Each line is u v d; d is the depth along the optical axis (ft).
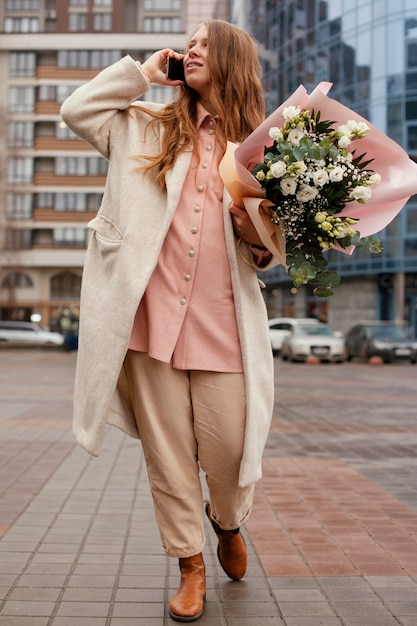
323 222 7.61
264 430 8.60
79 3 175.94
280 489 15.81
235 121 8.47
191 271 8.34
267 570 10.29
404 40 110.42
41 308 173.58
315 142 7.95
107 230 8.51
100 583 9.69
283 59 130.93
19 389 43.01
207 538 12.30
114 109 8.59
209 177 8.45
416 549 11.35
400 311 110.01
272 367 8.83
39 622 8.26
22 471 17.66
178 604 8.39
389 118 111.96
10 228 145.59
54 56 172.96
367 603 9.00
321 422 28.25
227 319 8.40
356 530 12.46
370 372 63.67
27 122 171.12
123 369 8.87
